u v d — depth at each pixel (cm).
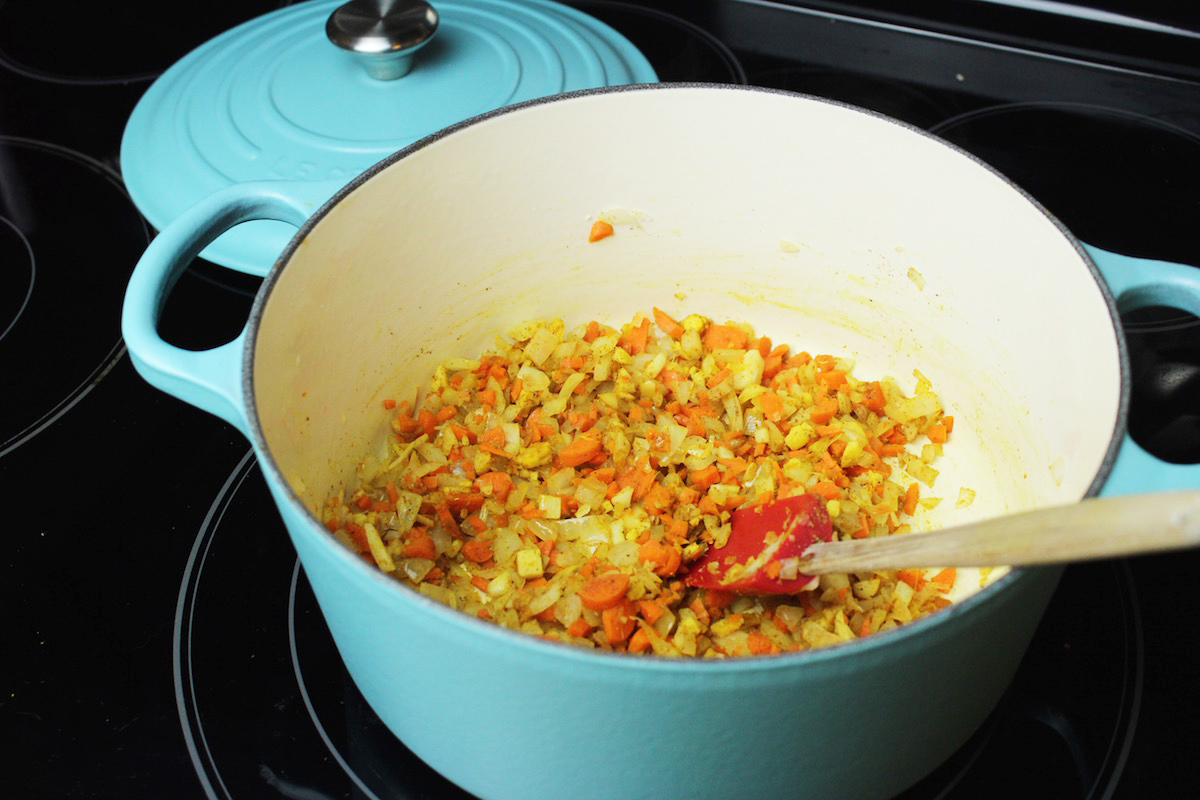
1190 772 81
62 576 95
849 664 59
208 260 117
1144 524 53
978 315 100
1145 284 83
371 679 76
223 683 88
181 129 121
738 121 102
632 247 114
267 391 82
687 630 89
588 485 103
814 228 108
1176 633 90
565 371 114
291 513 66
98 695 86
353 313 97
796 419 109
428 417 109
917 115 134
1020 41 144
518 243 109
